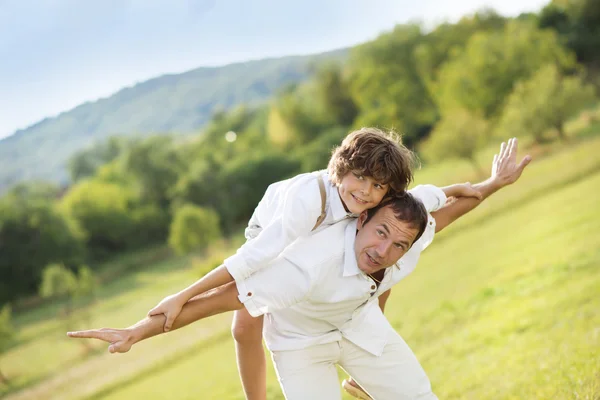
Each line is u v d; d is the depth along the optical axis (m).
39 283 49.19
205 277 2.32
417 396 2.71
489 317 9.97
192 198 57.47
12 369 28.30
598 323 5.86
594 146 29.72
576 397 3.75
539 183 25.33
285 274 2.37
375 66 63.84
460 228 22.77
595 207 17.58
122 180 67.94
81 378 23.08
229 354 17.02
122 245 58.78
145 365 19.78
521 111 35.78
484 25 61.75
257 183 58.50
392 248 2.39
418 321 12.42
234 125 79.44
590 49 51.47
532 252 14.99
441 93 53.06
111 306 37.53
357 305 2.58
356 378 2.79
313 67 78.62
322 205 2.41
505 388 4.71
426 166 42.41
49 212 51.53
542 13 55.81
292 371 2.63
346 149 2.38
